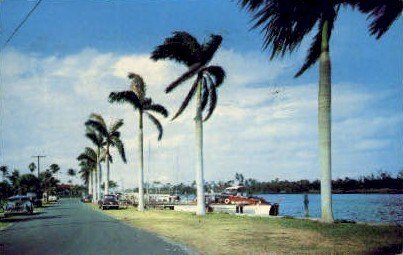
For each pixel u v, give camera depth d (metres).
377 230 14.89
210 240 14.67
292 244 12.62
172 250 12.51
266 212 37.84
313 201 127.25
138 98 41.47
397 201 95.19
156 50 29.94
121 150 59.56
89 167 101.12
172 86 29.06
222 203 44.62
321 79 17.69
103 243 14.45
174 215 31.44
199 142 30.50
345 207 69.69
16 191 81.38
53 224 24.86
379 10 15.15
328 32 17.72
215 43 30.00
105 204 47.75
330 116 17.64
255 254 11.18
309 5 12.72
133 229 20.58
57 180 154.12
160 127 42.56
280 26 11.29
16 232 19.88
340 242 12.49
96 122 58.44
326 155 17.58
